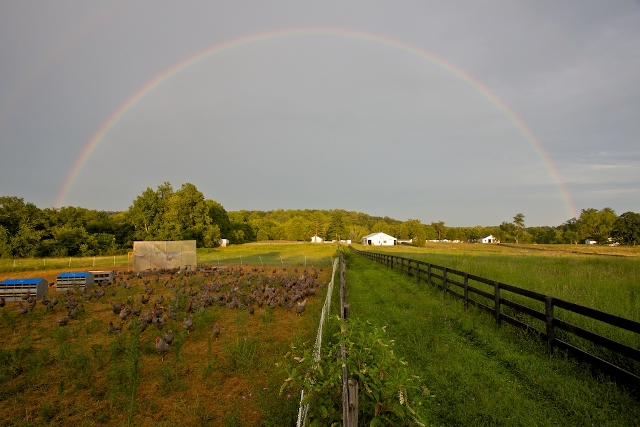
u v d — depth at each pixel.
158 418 6.01
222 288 20.33
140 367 8.05
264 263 42.06
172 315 12.29
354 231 147.50
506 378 6.55
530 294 8.25
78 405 6.50
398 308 12.18
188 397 6.68
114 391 6.80
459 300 12.58
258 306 14.73
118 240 68.94
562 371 6.57
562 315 9.28
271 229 149.12
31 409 6.42
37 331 11.78
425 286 16.59
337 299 14.77
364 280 21.30
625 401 5.39
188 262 34.53
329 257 52.94
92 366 8.37
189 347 9.62
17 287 18.62
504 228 150.12
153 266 33.47
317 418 4.01
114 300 17.05
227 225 104.62
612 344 5.95
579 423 5.06
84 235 57.47
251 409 6.13
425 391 4.74
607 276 15.91
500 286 9.66
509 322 9.13
